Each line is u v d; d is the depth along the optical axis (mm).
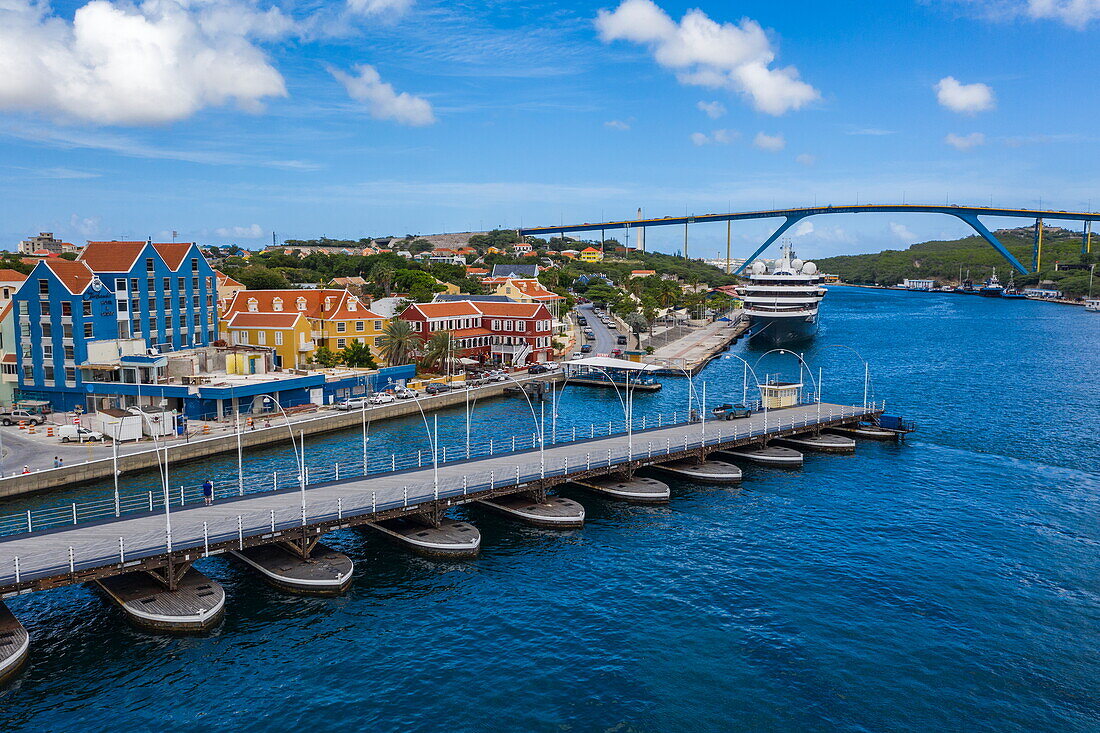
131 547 47844
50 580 43062
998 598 49875
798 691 39500
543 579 53125
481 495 62031
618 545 59469
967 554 57281
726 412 94438
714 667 41719
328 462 81438
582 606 49031
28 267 164750
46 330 95875
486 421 106000
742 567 55156
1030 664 42094
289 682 40344
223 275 171875
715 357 179250
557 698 38875
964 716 37562
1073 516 65750
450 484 63781
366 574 53625
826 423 93812
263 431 88625
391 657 42844
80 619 46562
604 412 113438
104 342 97750
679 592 51031
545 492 66625
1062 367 159500
